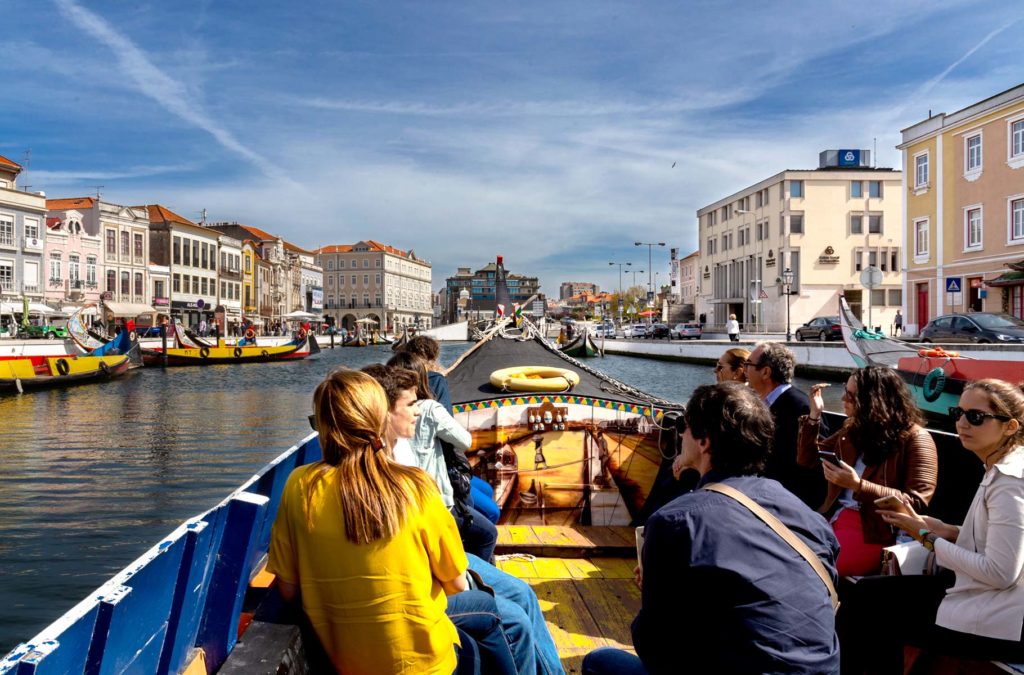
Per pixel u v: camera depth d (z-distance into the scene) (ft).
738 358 13.91
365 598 6.41
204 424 64.23
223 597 7.54
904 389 11.34
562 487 17.46
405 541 6.49
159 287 214.28
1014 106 94.84
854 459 11.93
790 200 181.88
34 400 84.12
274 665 5.79
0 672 4.43
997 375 40.09
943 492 13.21
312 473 6.73
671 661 6.23
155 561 6.08
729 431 6.65
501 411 17.35
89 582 25.68
